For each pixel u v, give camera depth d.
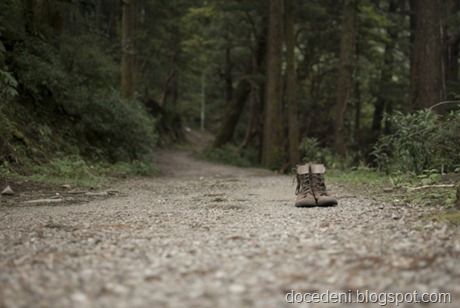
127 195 9.54
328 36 29.58
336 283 2.69
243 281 2.74
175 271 2.97
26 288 2.59
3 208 7.18
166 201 8.26
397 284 2.64
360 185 10.68
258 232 4.42
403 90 27.95
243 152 30.48
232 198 8.67
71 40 16.45
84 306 2.30
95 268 3.06
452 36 21.33
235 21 29.97
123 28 19.97
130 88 19.89
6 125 11.73
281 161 22.03
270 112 22.31
